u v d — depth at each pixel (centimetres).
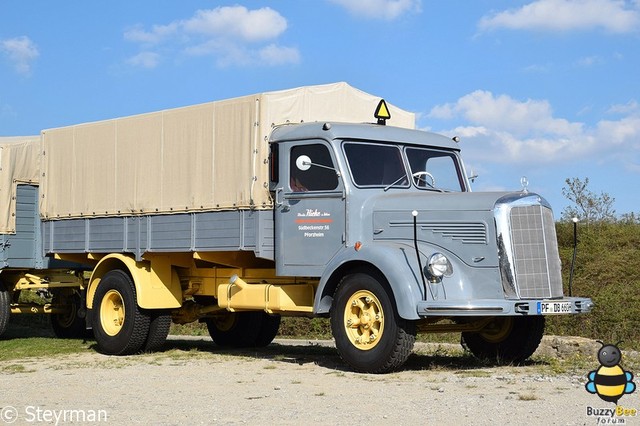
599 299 1337
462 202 966
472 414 704
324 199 1030
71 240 1324
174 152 1173
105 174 1272
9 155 1434
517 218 948
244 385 888
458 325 1027
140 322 1209
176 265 1232
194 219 1142
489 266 941
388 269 927
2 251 1425
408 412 718
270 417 707
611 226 1759
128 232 1234
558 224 1788
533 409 722
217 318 1341
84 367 1074
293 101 1091
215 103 1124
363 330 966
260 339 1327
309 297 1079
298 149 1057
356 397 796
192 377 958
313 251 1036
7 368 1065
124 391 862
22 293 1883
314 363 1070
